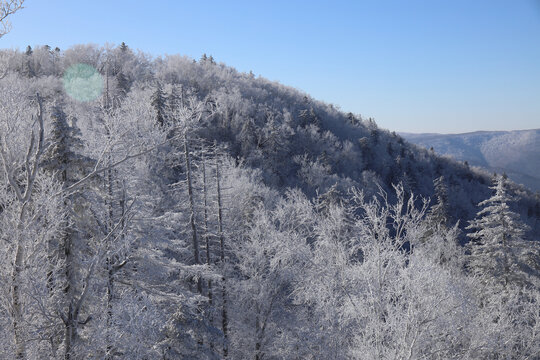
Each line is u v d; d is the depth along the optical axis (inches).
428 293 345.4
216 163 800.3
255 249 749.9
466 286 648.4
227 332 731.4
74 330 331.9
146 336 356.2
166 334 448.5
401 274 359.3
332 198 1237.1
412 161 4630.9
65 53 3823.8
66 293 371.2
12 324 299.7
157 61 4899.1
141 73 4092.0
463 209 3740.2
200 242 906.1
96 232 432.8
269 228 777.6
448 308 378.6
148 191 764.0
